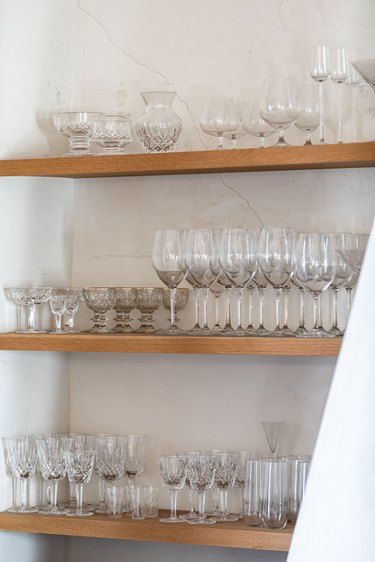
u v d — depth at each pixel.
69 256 3.03
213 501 2.76
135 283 2.95
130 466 2.73
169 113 2.69
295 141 2.75
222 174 2.84
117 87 2.96
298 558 1.52
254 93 2.79
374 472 1.48
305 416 2.73
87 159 2.65
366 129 2.65
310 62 2.60
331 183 2.72
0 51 2.76
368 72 2.38
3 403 2.77
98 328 2.80
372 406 1.49
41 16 2.91
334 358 2.70
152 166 2.59
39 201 2.91
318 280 2.49
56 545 2.97
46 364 2.95
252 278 2.66
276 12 2.77
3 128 2.77
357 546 1.48
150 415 2.91
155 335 2.59
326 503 1.50
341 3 2.70
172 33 2.90
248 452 2.69
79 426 3.01
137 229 2.94
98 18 2.99
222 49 2.83
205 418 2.85
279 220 2.77
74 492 2.88
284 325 2.64
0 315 2.76
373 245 1.50
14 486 2.79
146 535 2.56
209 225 2.85
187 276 2.63
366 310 1.50
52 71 2.95
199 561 2.82
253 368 2.79
